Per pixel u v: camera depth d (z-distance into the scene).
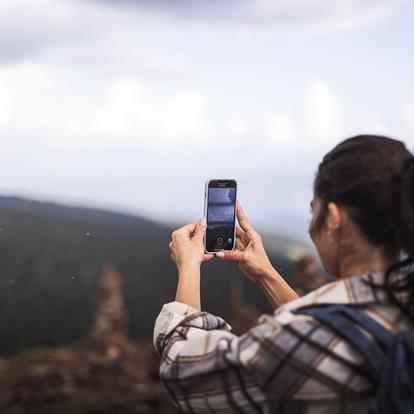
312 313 1.39
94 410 7.65
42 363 10.00
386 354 1.32
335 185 1.42
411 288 1.38
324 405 1.37
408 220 1.36
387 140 1.44
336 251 1.47
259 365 1.39
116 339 9.80
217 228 1.83
